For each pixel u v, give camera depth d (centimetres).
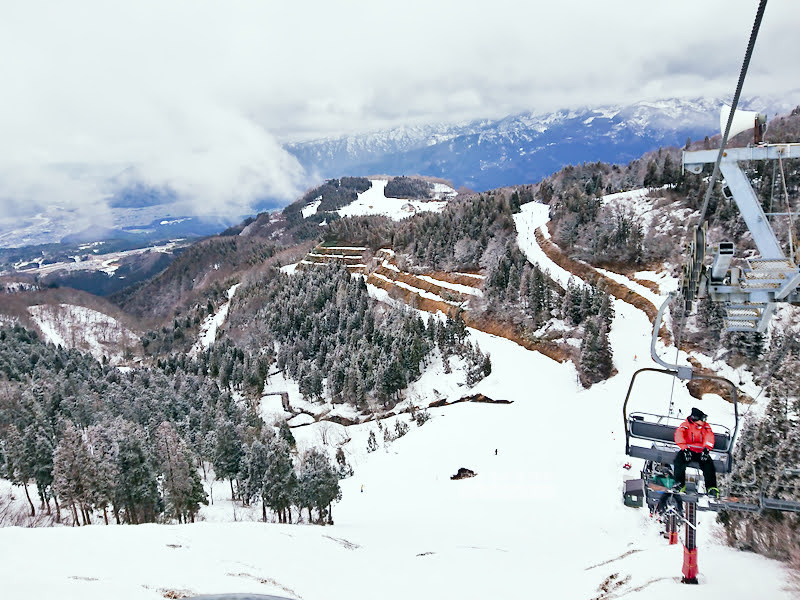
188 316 16888
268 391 10519
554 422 6266
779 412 2120
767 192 5428
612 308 8094
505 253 10600
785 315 5462
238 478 6197
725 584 1120
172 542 2044
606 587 1348
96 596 1273
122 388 9612
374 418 8600
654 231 8962
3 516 5447
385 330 9969
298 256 18362
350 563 2055
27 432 5384
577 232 10125
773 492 1493
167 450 4766
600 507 3856
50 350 11500
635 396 6162
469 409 7512
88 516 5075
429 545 2661
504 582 1659
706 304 6412
